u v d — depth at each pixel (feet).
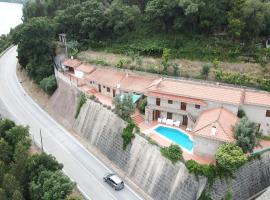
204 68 207.41
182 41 249.75
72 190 152.76
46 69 288.51
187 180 146.82
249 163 153.48
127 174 178.29
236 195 148.36
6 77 325.62
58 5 381.40
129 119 185.16
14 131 182.80
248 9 218.38
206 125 158.92
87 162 191.31
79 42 302.86
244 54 223.10
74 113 234.58
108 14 284.00
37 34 294.66
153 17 258.37
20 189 148.97
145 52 256.73
